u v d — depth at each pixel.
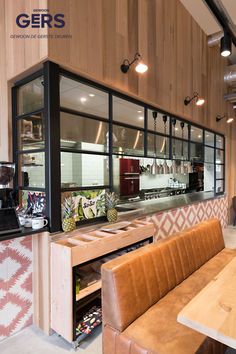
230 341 0.97
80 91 2.84
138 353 1.39
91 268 2.57
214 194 6.07
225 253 2.89
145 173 5.42
